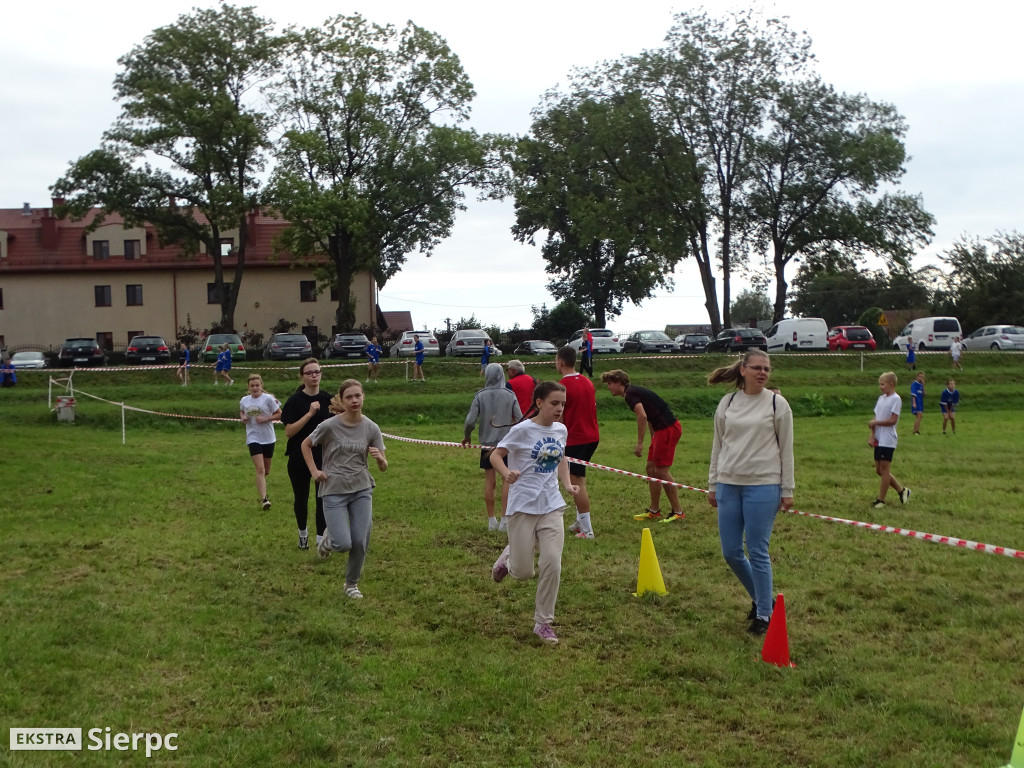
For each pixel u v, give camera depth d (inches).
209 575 319.9
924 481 530.6
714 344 1840.6
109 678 222.1
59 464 589.3
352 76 1740.9
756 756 185.3
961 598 288.2
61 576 314.0
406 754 186.5
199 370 1453.0
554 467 258.7
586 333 1369.3
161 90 1696.6
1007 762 178.5
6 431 818.2
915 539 371.2
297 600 292.0
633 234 1841.8
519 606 285.0
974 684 218.1
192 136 1733.5
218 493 493.0
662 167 1856.5
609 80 1894.7
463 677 226.5
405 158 1742.1
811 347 1861.5
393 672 229.3
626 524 412.5
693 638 254.7
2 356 1424.7
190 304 2208.4
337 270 1882.4
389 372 1464.1
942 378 1417.3
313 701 211.8
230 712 204.4
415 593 300.8
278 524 410.6
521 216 2487.7
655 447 421.1
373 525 411.2
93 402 1109.7
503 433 398.0
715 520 419.8
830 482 528.7
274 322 2218.3
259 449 444.8
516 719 202.8
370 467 602.5
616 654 243.9
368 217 1727.4
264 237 2256.4
